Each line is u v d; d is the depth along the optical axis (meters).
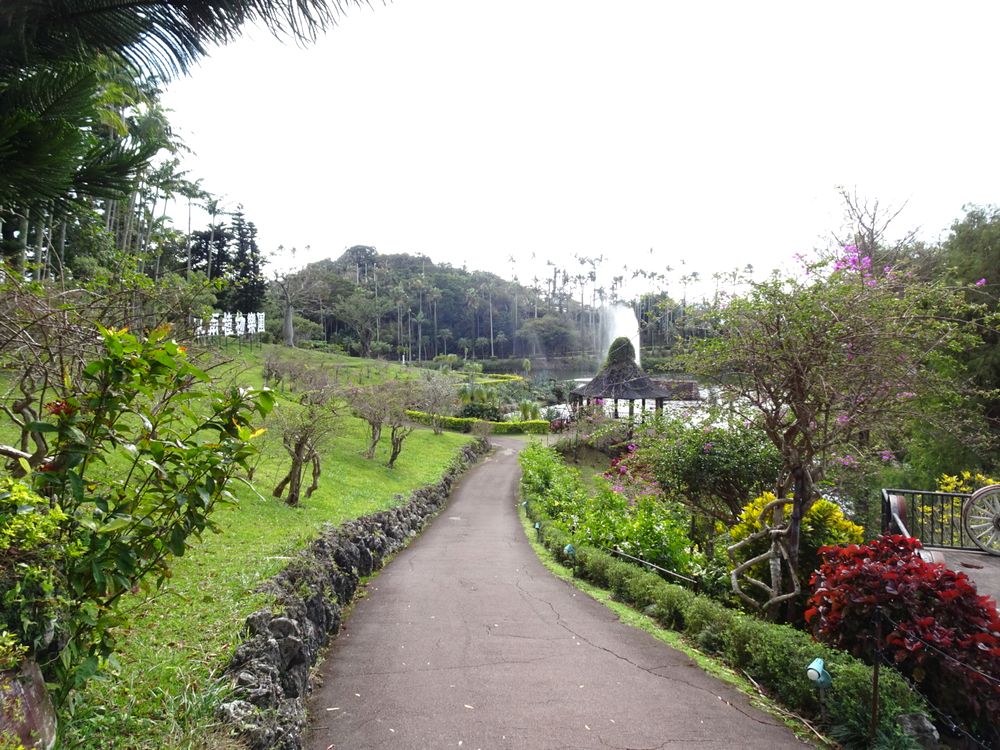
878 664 3.84
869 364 5.31
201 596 4.98
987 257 13.59
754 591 6.93
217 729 3.02
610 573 8.31
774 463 9.24
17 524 2.04
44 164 1.64
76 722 2.69
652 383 27.06
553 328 92.38
